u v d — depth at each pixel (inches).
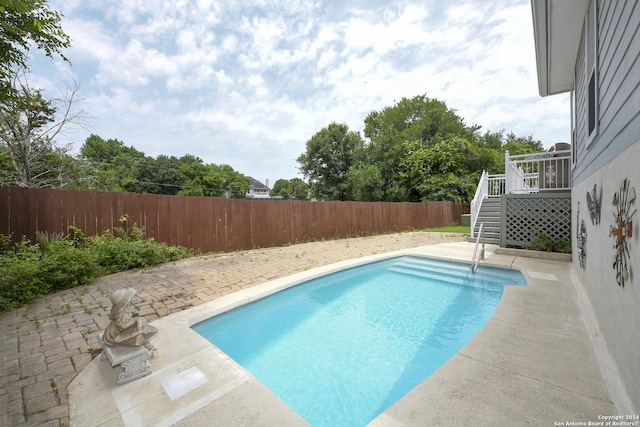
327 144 1086.4
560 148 323.6
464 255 278.5
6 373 93.7
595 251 127.6
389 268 273.4
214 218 307.0
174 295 169.0
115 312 91.0
